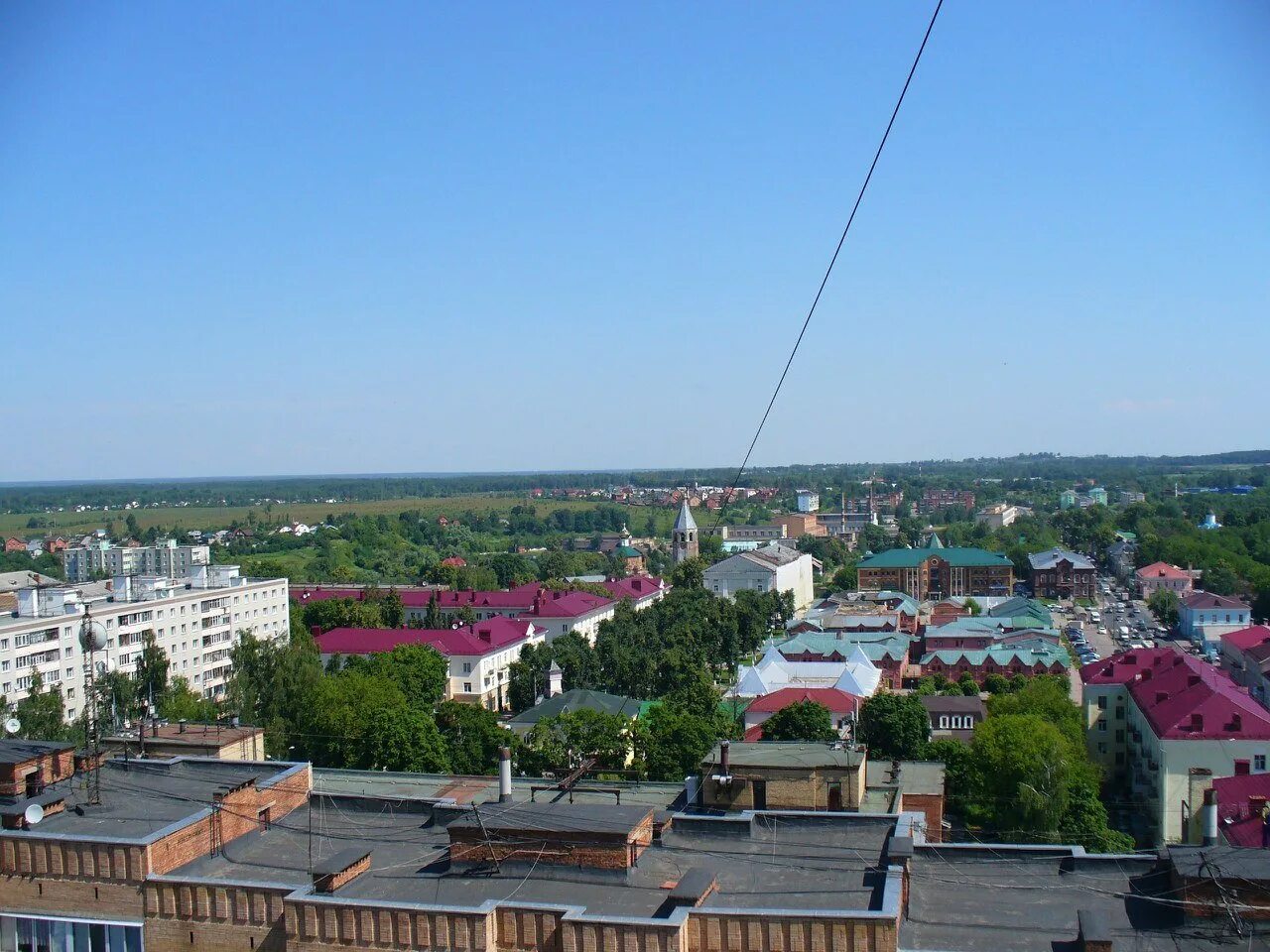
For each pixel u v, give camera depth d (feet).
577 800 241.14
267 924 140.67
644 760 377.09
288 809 182.60
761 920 126.52
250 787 173.06
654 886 145.28
